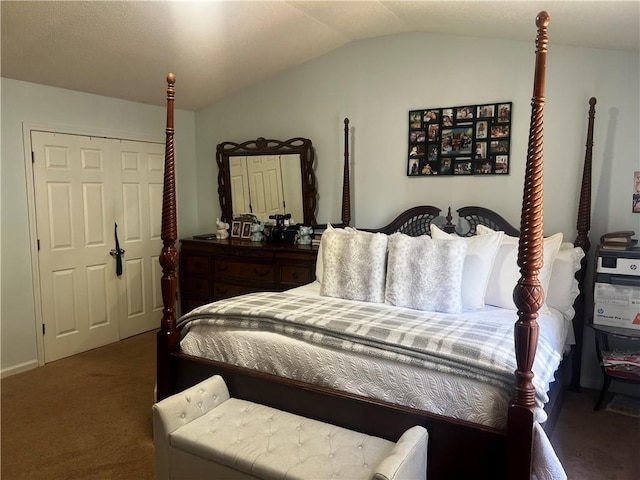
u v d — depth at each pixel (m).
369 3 3.27
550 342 2.33
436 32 3.79
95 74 3.75
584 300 3.31
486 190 3.71
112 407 3.15
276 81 4.60
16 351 3.72
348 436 2.04
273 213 4.71
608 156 3.25
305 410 2.28
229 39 3.60
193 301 4.77
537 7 2.65
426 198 3.96
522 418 1.75
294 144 4.55
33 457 2.56
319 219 4.52
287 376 2.36
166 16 3.08
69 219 4.03
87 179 4.15
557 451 2.59
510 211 3.63
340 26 3.76
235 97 4.86
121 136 4.41
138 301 4.68
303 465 1.83
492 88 3.62
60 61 3.43
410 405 2.04
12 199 3.63
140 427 2.89
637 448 2.62
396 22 3.65
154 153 4.74
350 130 4.26
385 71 4.05
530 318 1.75
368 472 1.78
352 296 2.95
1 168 3.55
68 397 3.29
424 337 2.12
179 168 5.03
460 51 3.72
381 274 2.92
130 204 4.54
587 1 2.38
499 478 1.83
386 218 4.16
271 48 3.95
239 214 4.94
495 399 1.87
